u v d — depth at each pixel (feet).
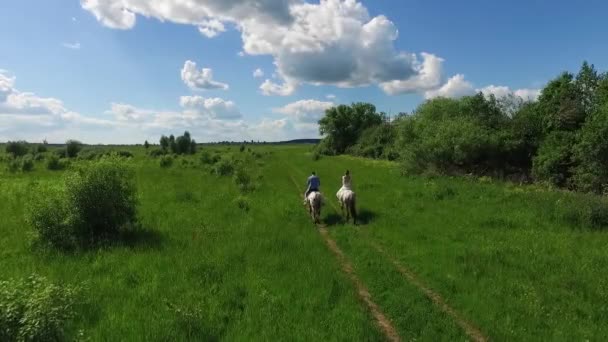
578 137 86.48
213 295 32.17
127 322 26.89
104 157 51.24
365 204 71.92
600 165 77.36
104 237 47.14
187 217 60.13
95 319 27.61
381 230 53.21
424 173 102.83
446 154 105.40
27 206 46.19
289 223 58.39
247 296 32.35
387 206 69.15
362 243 48.16
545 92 108.06
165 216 60.95
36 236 44.27
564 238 48.78
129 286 33.99
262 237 49.70
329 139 320.09
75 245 44.21
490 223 55.77
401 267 40.63
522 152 106.63
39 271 36.22
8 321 19.85
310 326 27.48
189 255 41.52
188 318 26.71
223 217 60.95
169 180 107.34
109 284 33.65
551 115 101.35
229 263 39.52
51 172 136.05
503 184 89.92
